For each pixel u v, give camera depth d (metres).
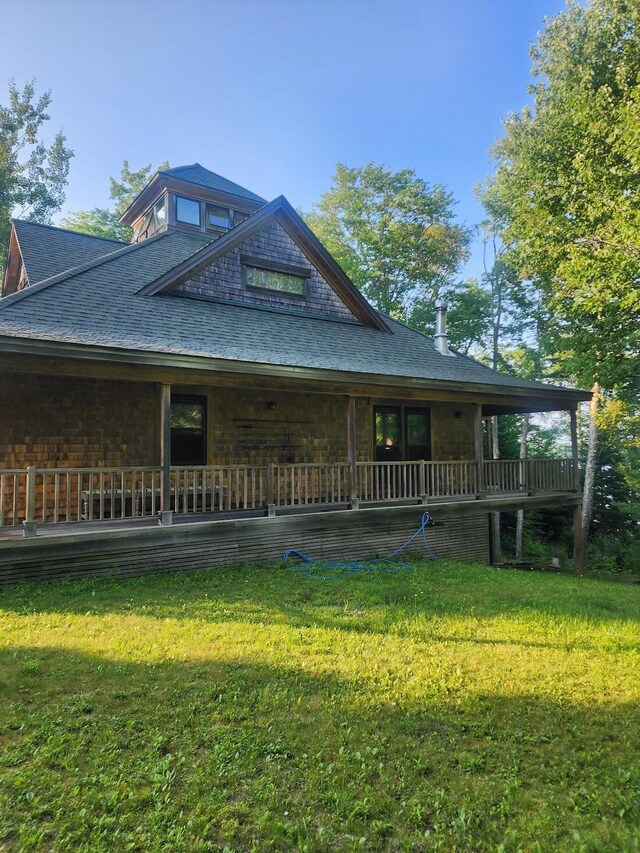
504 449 25.77
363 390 9.55
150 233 15.20
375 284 30.95
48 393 8.27
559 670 4.41
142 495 7.23
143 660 4.27
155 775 2.78
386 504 10.18
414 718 3.51
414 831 2.48
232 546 8.77
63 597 6.14
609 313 14.20
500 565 13.72
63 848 2.29
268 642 4.80
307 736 3.23
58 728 3.21
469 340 27.28
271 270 11.82
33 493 6.37
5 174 25.02
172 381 7.48
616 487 22.58
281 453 10.76
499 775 2.94
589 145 13.53
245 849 2.32
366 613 5.92
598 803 2.72
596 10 15.84
